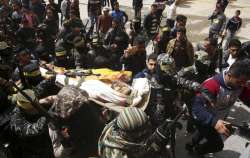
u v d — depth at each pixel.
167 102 5.59
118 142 3.33
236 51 7.28
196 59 6.51
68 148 5.16
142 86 5.55
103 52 7.65
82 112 4.91
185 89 5.68
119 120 3.35
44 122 4.44
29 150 4.57
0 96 4.70
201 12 18.38
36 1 12.99
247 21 17.25
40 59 8.28
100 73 6.20
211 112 5.00
